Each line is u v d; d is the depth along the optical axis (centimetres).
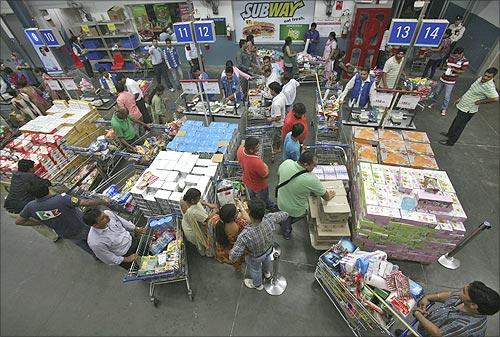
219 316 353
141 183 406
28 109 699
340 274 318
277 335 333
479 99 519
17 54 1034
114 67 1052
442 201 326
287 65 863
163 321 353
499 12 793
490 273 377
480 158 568
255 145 371
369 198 355
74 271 415
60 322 360
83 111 586
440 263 387
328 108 593
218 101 735
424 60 895
